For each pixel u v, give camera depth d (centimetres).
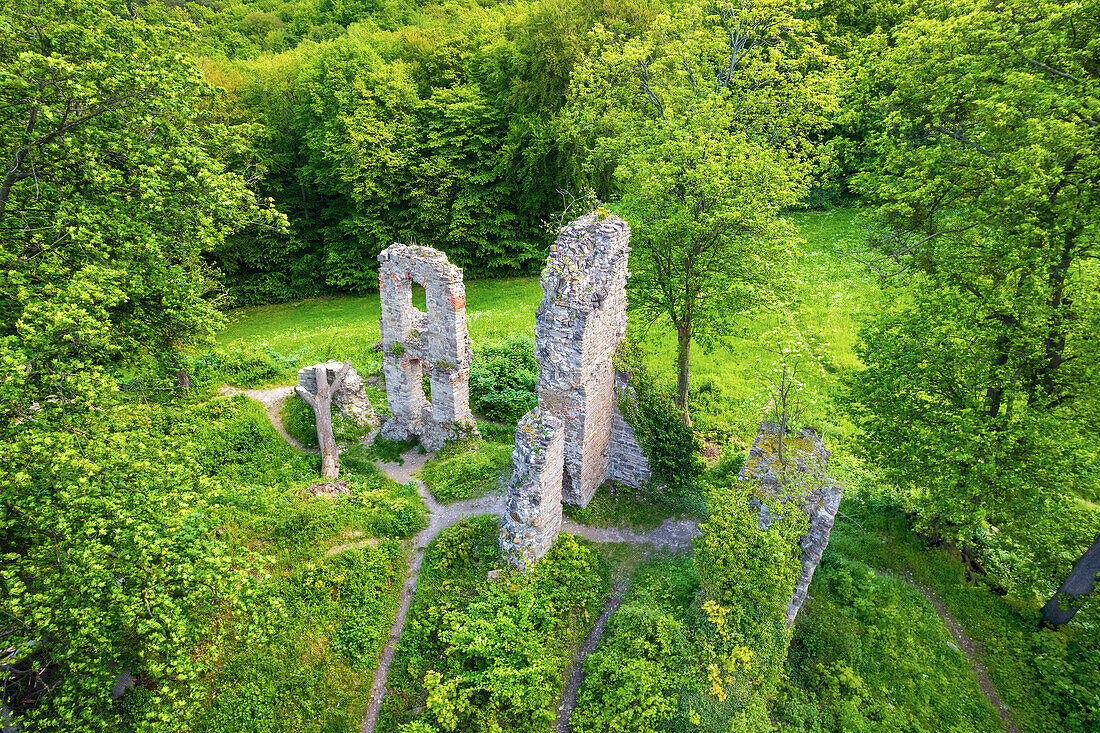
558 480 1400
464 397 1922
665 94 2144
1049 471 1313
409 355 1903
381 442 2006
